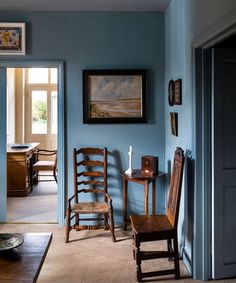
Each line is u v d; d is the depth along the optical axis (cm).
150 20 419
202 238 291
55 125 902
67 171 420
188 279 291
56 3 385
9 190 584
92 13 415
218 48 282
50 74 898
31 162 626
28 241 199
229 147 289
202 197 290
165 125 424
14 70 851
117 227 419
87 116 418
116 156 424
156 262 324
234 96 288
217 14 236
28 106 898
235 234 293
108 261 324
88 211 368
